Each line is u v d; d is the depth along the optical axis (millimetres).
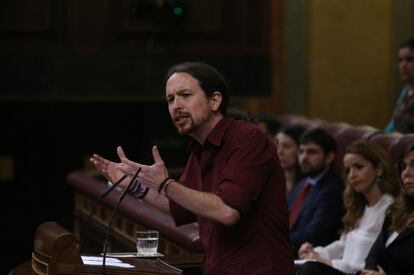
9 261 12297
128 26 12961
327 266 6730
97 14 12953
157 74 13031
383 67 13430
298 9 13281
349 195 7398
